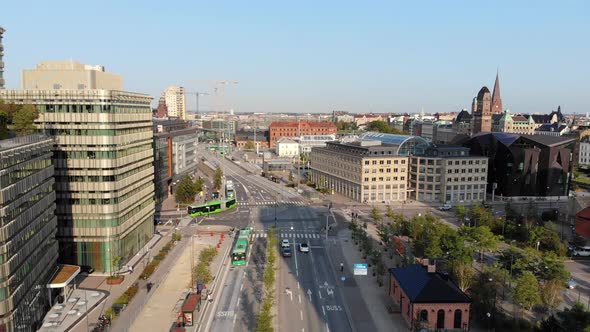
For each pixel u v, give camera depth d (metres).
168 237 117.31
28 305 63.34
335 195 184.12
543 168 182.12
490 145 185.12
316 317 71.88
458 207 136.00
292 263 98.44
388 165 170.38
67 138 84.94
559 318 68.19
